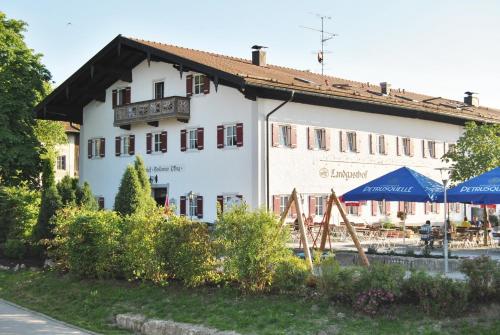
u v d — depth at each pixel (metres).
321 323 11.58
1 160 34.09
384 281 11.81
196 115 32.00
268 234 13.90
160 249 15.53
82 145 39.44
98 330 13.34
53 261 20.58
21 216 23.94
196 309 13.55
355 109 33.41
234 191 29.77
